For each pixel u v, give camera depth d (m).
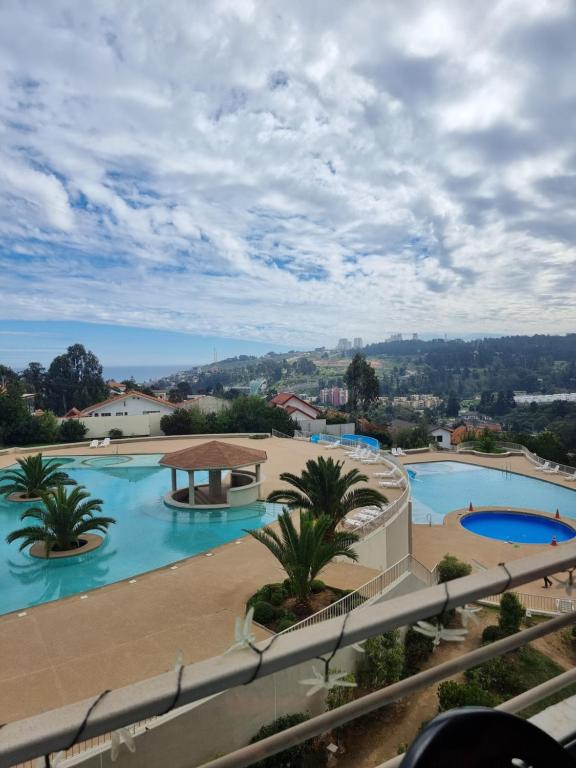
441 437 73.38
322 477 17.30
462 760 1.07
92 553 18.30
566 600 16.42
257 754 1.31
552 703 2.29
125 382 111.94
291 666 1.26
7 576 16.27
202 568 15.02
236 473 29.06
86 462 35.31
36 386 98.44
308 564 11.83
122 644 10.75
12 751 0.98
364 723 9.77
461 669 1.55
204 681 1.16
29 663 10.07
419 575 15.13
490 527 27.88
